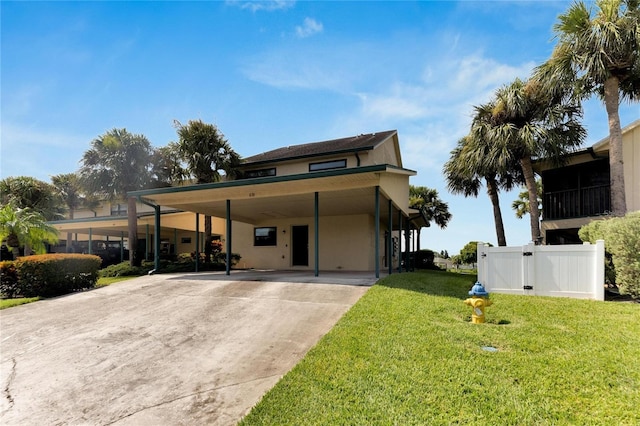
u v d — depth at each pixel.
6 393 3.65
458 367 3.62
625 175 12.02
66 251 21.84
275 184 10.10
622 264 6.76
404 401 3.03
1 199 22.12
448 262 32.00
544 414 2.78
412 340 4.41
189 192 11.25
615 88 9.84
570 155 13.16
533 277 7.62
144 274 13.79
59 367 4.28
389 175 10.76
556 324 5.19
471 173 14.15
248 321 5.81
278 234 15.94
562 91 11.28
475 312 5.34
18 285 8.88
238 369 4.06
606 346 4.18
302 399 3.17
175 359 4.41
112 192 15.38
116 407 3.32
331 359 3.96
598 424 2.63
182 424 2.99
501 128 12.48
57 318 6.52
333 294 7.32
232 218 15.41
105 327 5.81
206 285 8.95
